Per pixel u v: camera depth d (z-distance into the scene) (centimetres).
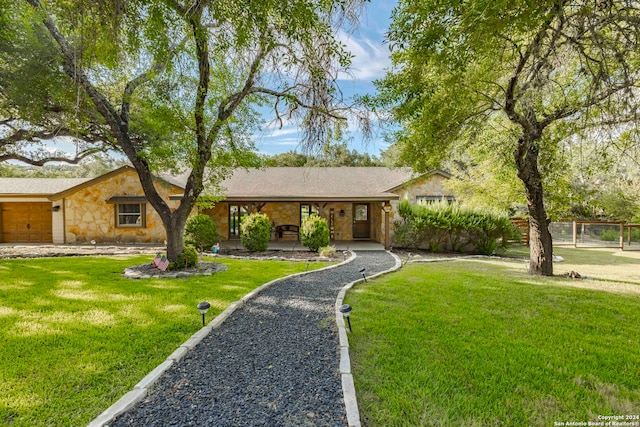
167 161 745
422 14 360
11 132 1019
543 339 388
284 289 634
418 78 524
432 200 1502
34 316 448
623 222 1689
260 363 324
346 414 238
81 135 938
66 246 1304
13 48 661
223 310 489
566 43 414
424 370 309
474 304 533
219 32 485
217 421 232
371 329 415
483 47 396
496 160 885
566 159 789
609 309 512
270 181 1545
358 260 1039
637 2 362
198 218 1177
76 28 440
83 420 233
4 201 1545
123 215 1426
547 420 239
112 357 329
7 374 291
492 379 293
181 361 328
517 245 1677
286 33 427
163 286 630
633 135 536
